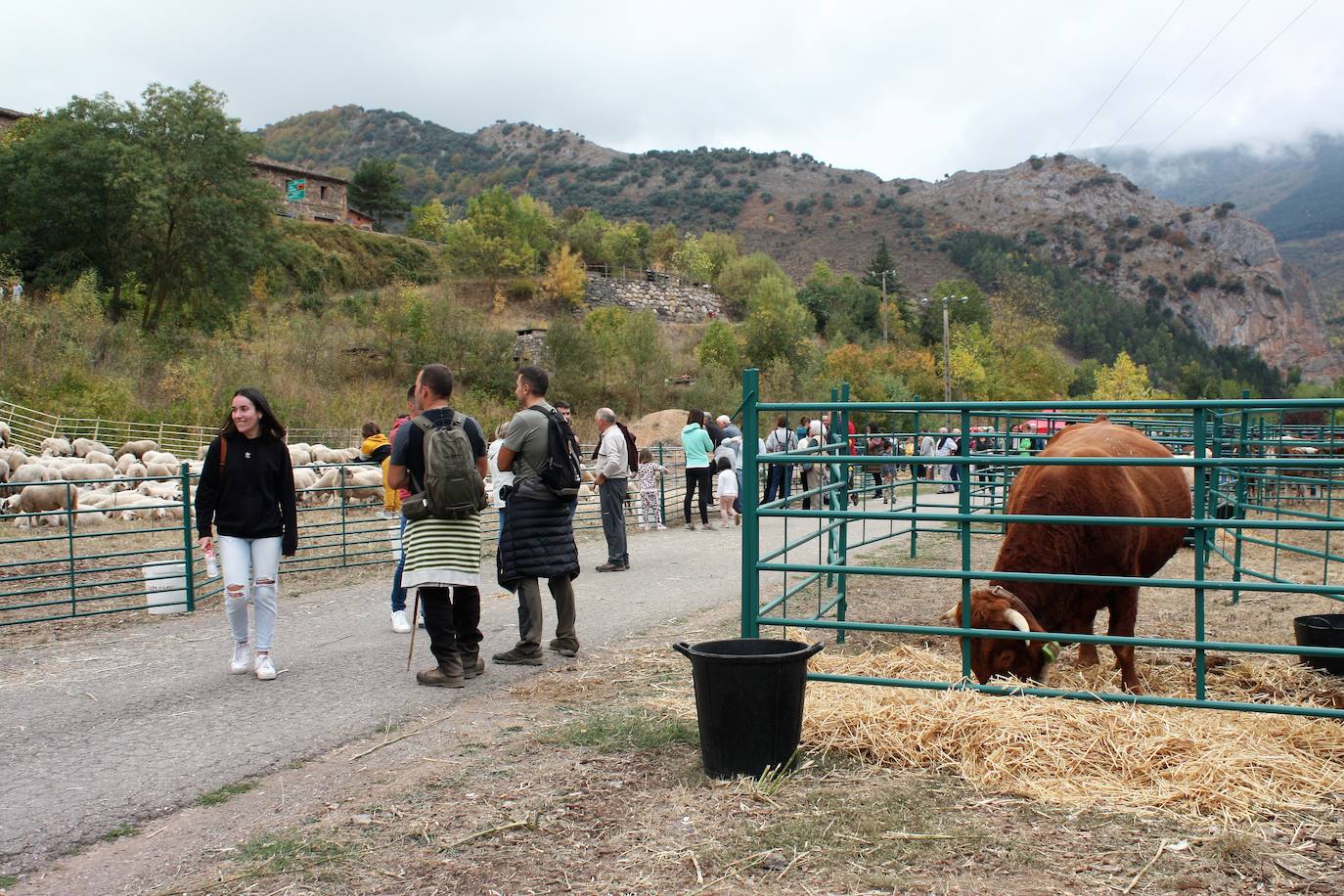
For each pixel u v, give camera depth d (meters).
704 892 3.16
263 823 3.90
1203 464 4.29
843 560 7.07
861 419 25.31
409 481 5.91
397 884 3.31
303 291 55.81
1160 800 3.74
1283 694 5.23
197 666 6.62
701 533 14.50
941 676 5.31
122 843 3.75
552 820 3.82
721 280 83.44
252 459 6.18
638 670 6.18
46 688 6.12
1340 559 8.00
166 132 39.16
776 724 4.13
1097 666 5.79
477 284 68.62
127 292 37.41
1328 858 3.28
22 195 38.19
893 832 3.55
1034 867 3.26
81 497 15.20
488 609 8.42
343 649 7.05
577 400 45.47
